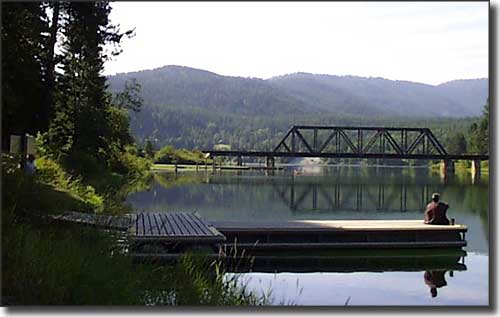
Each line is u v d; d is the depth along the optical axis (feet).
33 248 18.25
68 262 17.81
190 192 86.79
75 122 79.15
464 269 34.96
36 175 38.52
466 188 108.99
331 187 108.68
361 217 58.44
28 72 44.68
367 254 39.81
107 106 94.43
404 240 41.68
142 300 18.22
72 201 38.24
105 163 92.79
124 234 26.30
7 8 38.70
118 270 19.07
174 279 20.36
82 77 81.15
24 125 50.52
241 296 19.47
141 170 143.23
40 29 46.68
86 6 65.51
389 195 90.74
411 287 29.76
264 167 214.48
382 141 214.48
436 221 44.01
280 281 30.58
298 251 39.65
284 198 81.20
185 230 34.58
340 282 30.76
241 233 39.73
